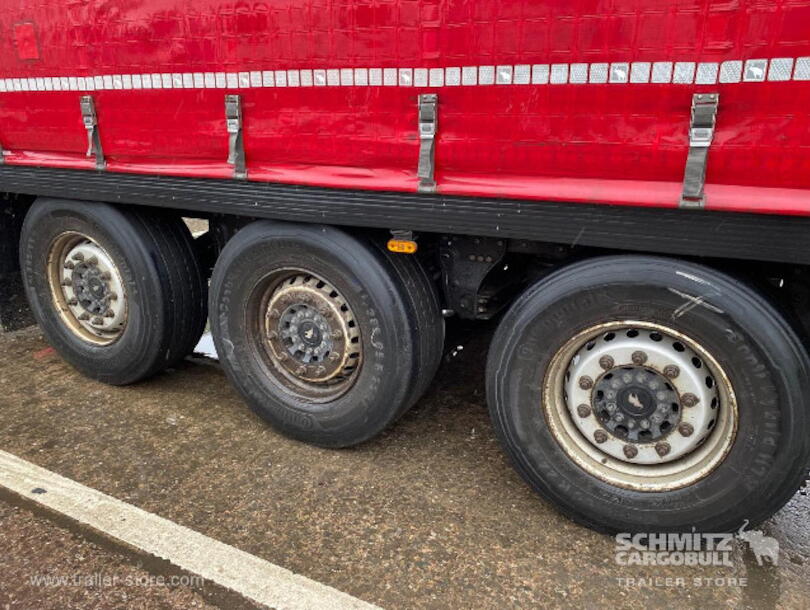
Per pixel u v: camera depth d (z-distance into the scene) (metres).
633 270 2.24
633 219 2.17
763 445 2.22
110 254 3.46
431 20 2.24
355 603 2.28
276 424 3.22
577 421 2.54
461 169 2.37
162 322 3.48
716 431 2.36
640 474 2.49
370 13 2.33
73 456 3.15
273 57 2.55
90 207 3.40
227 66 2.66
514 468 2.80
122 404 3.63
